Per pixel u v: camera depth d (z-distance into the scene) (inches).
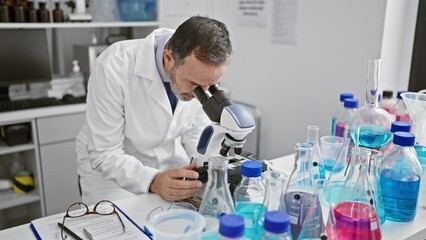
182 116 62.1
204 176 45.3
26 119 88.8
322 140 51.7
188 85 47.3
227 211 33.8
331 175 44.1
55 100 98.0
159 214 33.4
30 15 95.3
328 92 91.9
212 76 45.0
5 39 95.3
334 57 89.2
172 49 47.7
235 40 114.3
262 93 109.3
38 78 101.5
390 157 42.4
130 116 57.4
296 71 98.4
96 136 54.5
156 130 59.7
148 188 48.4
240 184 37.4
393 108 60.8
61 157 95.8
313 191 35.5
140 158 62.2
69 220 40.8
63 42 112.2
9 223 107.1
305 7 93.1
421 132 49.6
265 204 33.5
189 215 32.6
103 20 106.7
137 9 109.2
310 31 93.1
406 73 86.4
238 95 117.3
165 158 62.6
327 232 35.3
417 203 42.4
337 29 87.6
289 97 101.7
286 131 104.3
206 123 65.7
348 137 46.1
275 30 101.4
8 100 97.4
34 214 101.3
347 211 35.8
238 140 43.9
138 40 61.1
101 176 60.6
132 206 44.5
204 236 31.9
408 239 38.0
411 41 84.2
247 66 112.1
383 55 81.7
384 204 41.0
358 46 84.4
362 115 53.7
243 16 109.6
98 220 40.9
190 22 46.6
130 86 56.9
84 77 108.9
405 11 82.8
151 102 58.0
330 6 88.0
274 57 103.5
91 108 55.7
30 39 99.3
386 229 39.3
